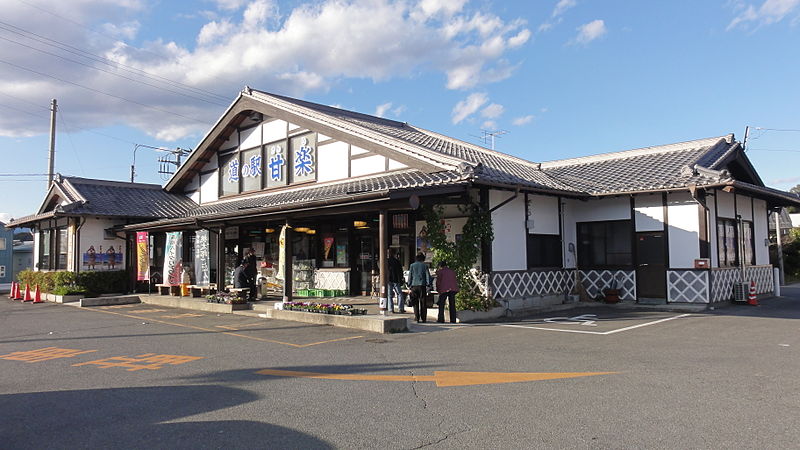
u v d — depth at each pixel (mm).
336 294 15984
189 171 21500
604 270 15320
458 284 12117
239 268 14805
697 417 4773
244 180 19297
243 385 6262
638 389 5730
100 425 4883
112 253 19828
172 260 17375
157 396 5844
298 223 17000
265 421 4898
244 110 18656
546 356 7621
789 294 18688
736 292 14664
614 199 15234
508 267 13180
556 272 14859
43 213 21297
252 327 11188
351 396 5695
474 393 5711
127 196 21188
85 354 8484
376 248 15523
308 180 16734
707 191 13992
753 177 16828
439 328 10711
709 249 13594
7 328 11727
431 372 6758
